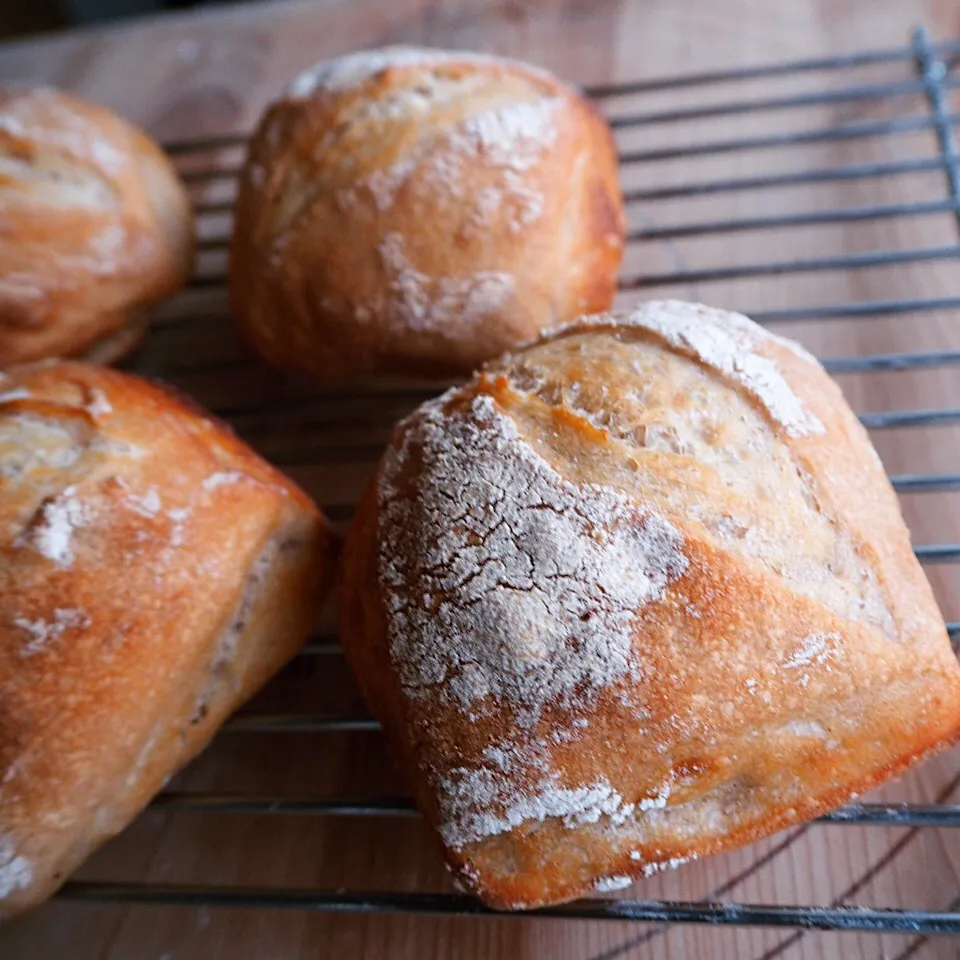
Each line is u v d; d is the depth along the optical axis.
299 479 0.31
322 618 0.29
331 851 0.26
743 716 0.22
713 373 0.24
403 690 0.23
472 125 0.28
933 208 0.30
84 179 0.30
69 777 0.23
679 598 0.22
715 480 0.23
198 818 0.27
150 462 0.25
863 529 0.23
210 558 0.25
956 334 0.30
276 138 0.30
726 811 0.23
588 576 0.23
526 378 0.25
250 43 0.39
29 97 0.31
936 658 0.23
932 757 0.25
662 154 0.33
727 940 0.24
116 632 0.24
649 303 0.27
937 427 0.29
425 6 0.38
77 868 0.25
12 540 0.24
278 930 0.25
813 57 0.34
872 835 0.25
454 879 0.23
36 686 0.23
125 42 0.39
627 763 0.22
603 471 0.23
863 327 0.30
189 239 0.33
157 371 0.33
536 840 0.23
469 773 0.23
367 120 0.29
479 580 0.23
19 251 0.29
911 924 0.23
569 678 0.22
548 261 0.28
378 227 0.28
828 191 0.32
